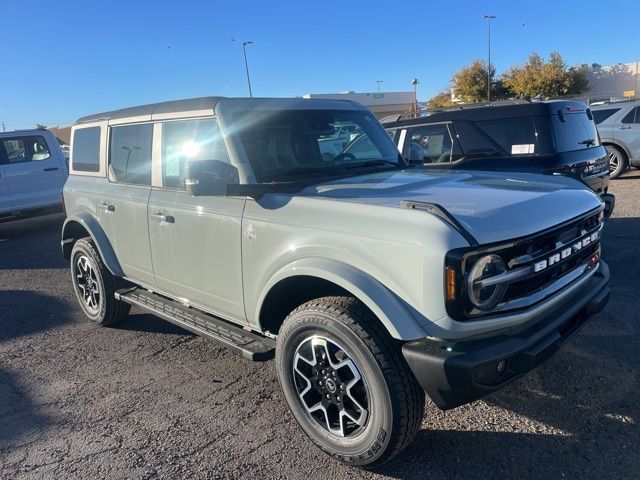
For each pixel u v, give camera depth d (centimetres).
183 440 337
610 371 385
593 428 321
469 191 315
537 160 662
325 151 402
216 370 434
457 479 287
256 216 332
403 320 261
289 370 318
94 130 520
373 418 279
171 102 424
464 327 256
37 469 316
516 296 273
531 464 294
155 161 428
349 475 296
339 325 281
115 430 353
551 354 281
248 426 349
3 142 1143
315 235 297
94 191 509
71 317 588
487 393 260
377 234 272
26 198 1162
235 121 370
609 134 1280
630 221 841
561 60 4809
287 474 300
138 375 432
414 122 766
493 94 5172
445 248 249
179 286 416
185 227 390
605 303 338
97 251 517
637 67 4797
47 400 399
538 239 276
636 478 277
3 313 618
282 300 340
